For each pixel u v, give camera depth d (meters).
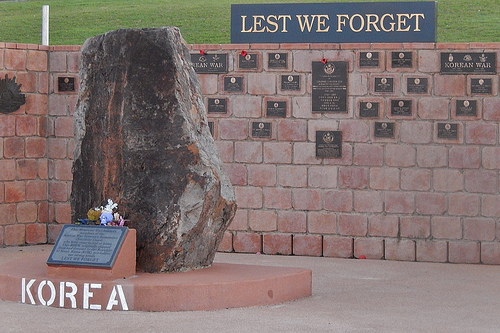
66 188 12.23
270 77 11.57
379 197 11.30
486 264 11.03
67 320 6.91
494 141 11.00
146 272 7.98
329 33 11.62
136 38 8.13
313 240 11.52
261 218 11.66
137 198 8.01
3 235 11.93
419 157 11.19
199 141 8.12
